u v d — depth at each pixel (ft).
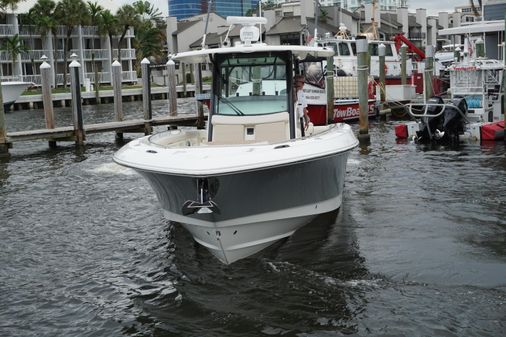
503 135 58.34
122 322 23.09
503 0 82.94
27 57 180.96
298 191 28.09
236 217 26.40
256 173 25.02
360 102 60.70
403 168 47.47
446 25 231.50
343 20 176.45
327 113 74.13
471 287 24.43
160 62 236.43
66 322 23.27
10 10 176.96
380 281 25.45
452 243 29.53
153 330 22.36
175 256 29.68
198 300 24.59
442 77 96.07
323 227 32.14
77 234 33.91
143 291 25.84
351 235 31.27
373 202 37.45
